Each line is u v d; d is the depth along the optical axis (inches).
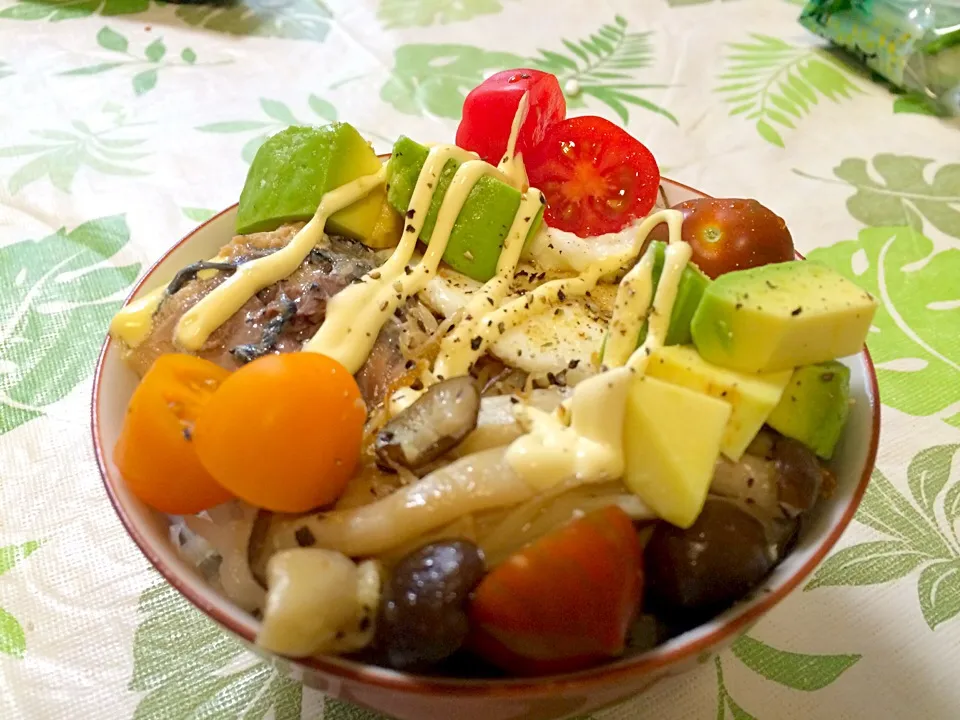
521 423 5.2
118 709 5.7
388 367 6.1
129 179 10.4
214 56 12.7
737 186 10.3
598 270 6.7
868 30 12.0
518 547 4.8
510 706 4.3
